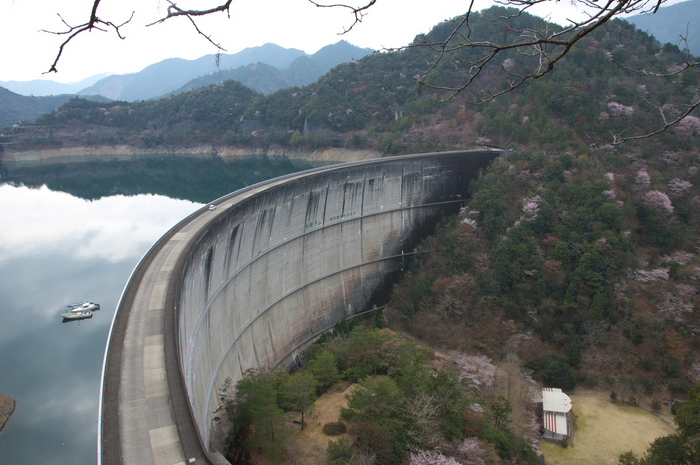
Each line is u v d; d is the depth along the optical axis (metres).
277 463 40.78
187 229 59.41
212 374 53.50
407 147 134.62
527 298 79.31
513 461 46.41
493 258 85.00
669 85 106.62
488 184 97.75
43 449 59.31
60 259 116.06
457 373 55.12
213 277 58.47
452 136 125.38
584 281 77.31
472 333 77.50
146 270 48.88
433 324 80.25
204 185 178.25
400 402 46.25
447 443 43.38
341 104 181.38
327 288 86.50
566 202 87.81
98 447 28.67
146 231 134.88
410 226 98.62
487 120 119.19
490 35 143.38
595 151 96.25
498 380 65.69
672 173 93.38
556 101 105.88
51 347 80.44
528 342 73.75
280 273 76.12
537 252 82.38
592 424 61.66
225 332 60.59
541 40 7.85
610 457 56.00
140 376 34.28
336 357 60.88
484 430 47.34
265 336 71.50
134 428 30.09
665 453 44.84
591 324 73.25
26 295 97.62
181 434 29.77
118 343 37.72
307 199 79.38
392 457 41.16
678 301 74.50
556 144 100.44
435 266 91.00
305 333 80.44
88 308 90.31
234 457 42.25
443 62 142.38
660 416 63.12
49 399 68.12
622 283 76.44
